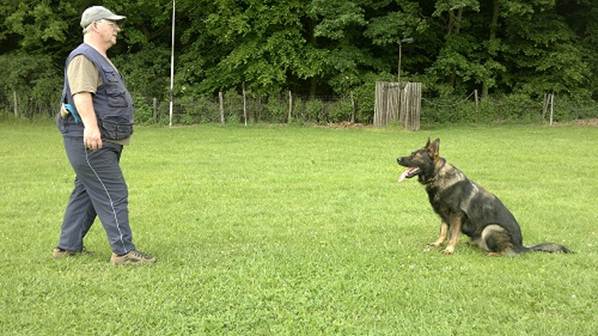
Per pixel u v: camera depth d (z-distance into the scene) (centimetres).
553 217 758
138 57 2614
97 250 577
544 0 2420
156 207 789
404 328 398
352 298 450
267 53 2444
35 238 622
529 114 2441
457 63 2455
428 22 2520
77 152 500
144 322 404
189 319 409
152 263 528
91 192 516
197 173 1068
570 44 2655
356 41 2584
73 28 2692
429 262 552
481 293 467
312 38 2583
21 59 2417
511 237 574
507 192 930
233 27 2380
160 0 2527
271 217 737
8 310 419
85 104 481
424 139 1706
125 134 516
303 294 456
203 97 2319
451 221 590
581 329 399
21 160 1211
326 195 880
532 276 506
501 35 2711
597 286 482
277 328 396
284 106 2291
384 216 750
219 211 766
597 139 1731
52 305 430
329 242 618
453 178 588
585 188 966
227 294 455
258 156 1303
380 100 2150
